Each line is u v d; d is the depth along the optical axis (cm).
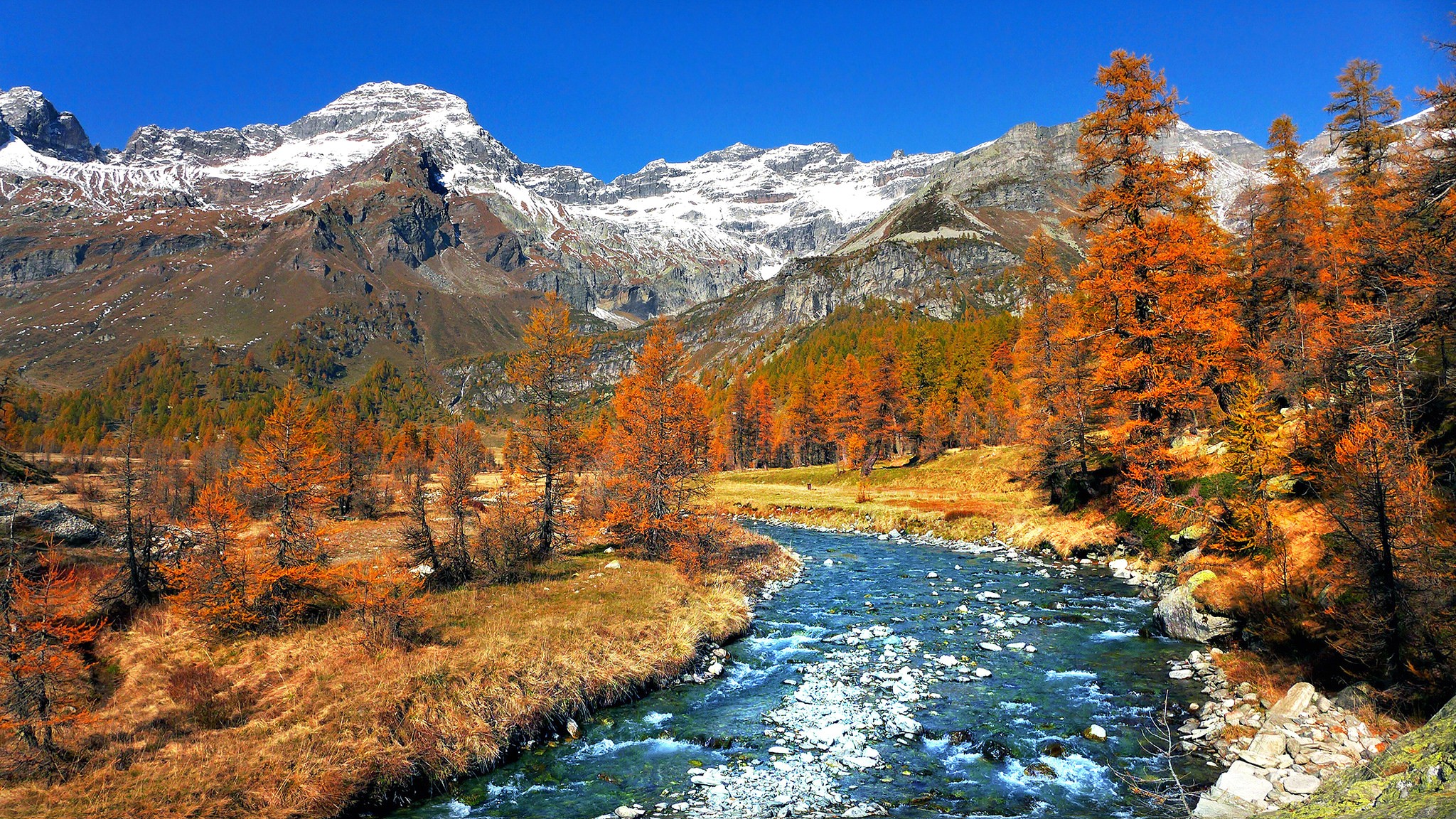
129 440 2502
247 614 2028
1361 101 3588
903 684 1858
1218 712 1541
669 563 3042
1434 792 768
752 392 10581
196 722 1483
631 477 3281
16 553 2117
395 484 7062
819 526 5534
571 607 2222
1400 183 1884
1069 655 2039
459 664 1683
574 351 3334
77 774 1269
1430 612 1279
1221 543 2359
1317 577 1778
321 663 1748
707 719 1678
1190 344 2952
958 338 9919
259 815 1200
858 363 8638
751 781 1365
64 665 1542
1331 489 1675
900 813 1229
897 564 3709
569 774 1430
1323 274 2917
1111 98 3052
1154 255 2973
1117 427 3256
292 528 2194
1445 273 1673
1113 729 1525
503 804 1320
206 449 8756
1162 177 2978
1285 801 1102
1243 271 3878
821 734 1566
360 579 1994
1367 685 1375
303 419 2305
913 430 8112
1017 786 1309
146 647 1894
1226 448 2823
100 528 2822
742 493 7356
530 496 3272
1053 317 4519
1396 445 1477
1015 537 4094
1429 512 1402
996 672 1922
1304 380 2312
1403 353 1738
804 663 2080
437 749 1428
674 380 3409
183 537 2184
